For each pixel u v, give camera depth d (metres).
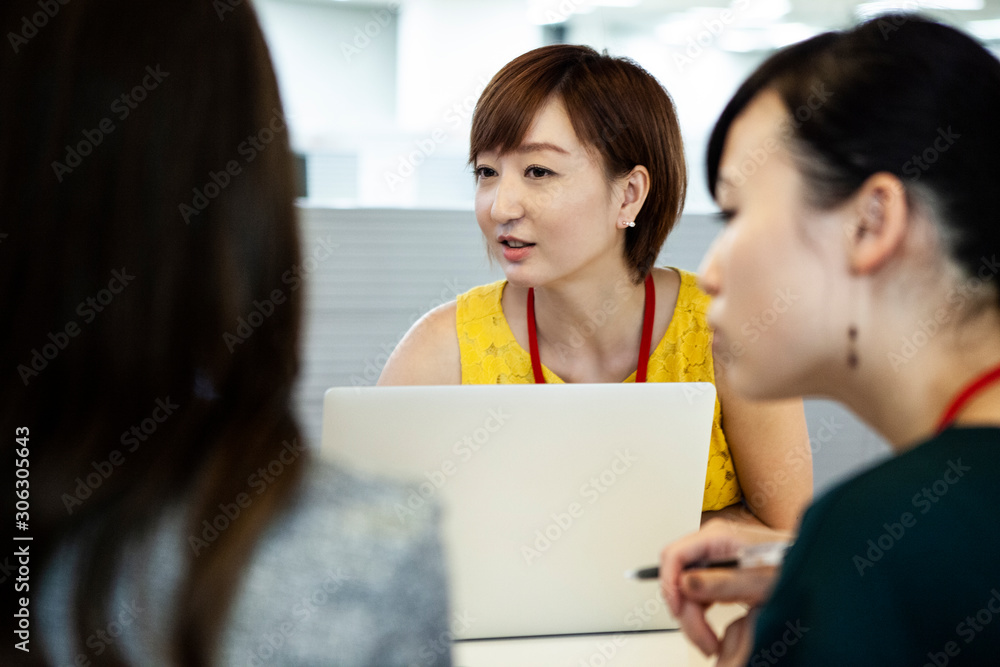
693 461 0.99
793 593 0.48
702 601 0.81
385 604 0.48
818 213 0.55
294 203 0.49
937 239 0.53
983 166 0.52
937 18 0.56
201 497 0.45
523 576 0.99
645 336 1.53
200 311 0.45
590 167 1.41
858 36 0.56
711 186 0.65
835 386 0.60
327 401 0.95
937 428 0.54
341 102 9.39
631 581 1.01
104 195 0.43
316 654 0.47
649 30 9.38
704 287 0.64
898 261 0.54
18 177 0.43
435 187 4.27
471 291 1.65
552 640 1.00
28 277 0.43
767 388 0.60
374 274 2.57
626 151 1.41
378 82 9.50
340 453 0.96
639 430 0.98
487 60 9.22
